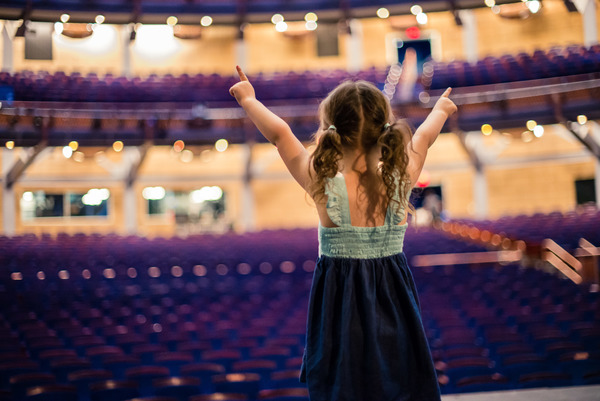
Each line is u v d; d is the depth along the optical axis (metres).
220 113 14.23
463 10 16.22
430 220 15.59
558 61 13.98
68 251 12.35
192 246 13.00
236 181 17.12
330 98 1.38
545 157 16.05
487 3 14.49
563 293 8.73
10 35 15.67
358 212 1.31
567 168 15.88
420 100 13.61
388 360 1.27
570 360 5.48
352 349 1.25
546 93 13.04
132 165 16.22
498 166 16.36
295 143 1.36
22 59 15.91
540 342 6.38
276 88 15.12
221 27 17.19
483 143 16.50
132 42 15.08
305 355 1.32
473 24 16.75
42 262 11.46
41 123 13.23
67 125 13.51
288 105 14.43
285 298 9.16
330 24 15.89
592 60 13.60
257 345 6.69
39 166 15.86
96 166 16.28
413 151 1.39
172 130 14.18
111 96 14.48
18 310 8.44
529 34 16.48
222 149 14.05
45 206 15.90
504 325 7.09
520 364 5.51
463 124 13.73
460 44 16.88
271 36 17.31
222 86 15.07
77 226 16.08
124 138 13.93
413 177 1.37
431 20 16.95
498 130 13.67
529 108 13.34
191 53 17.14
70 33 15.28
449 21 16.91
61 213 16.02
